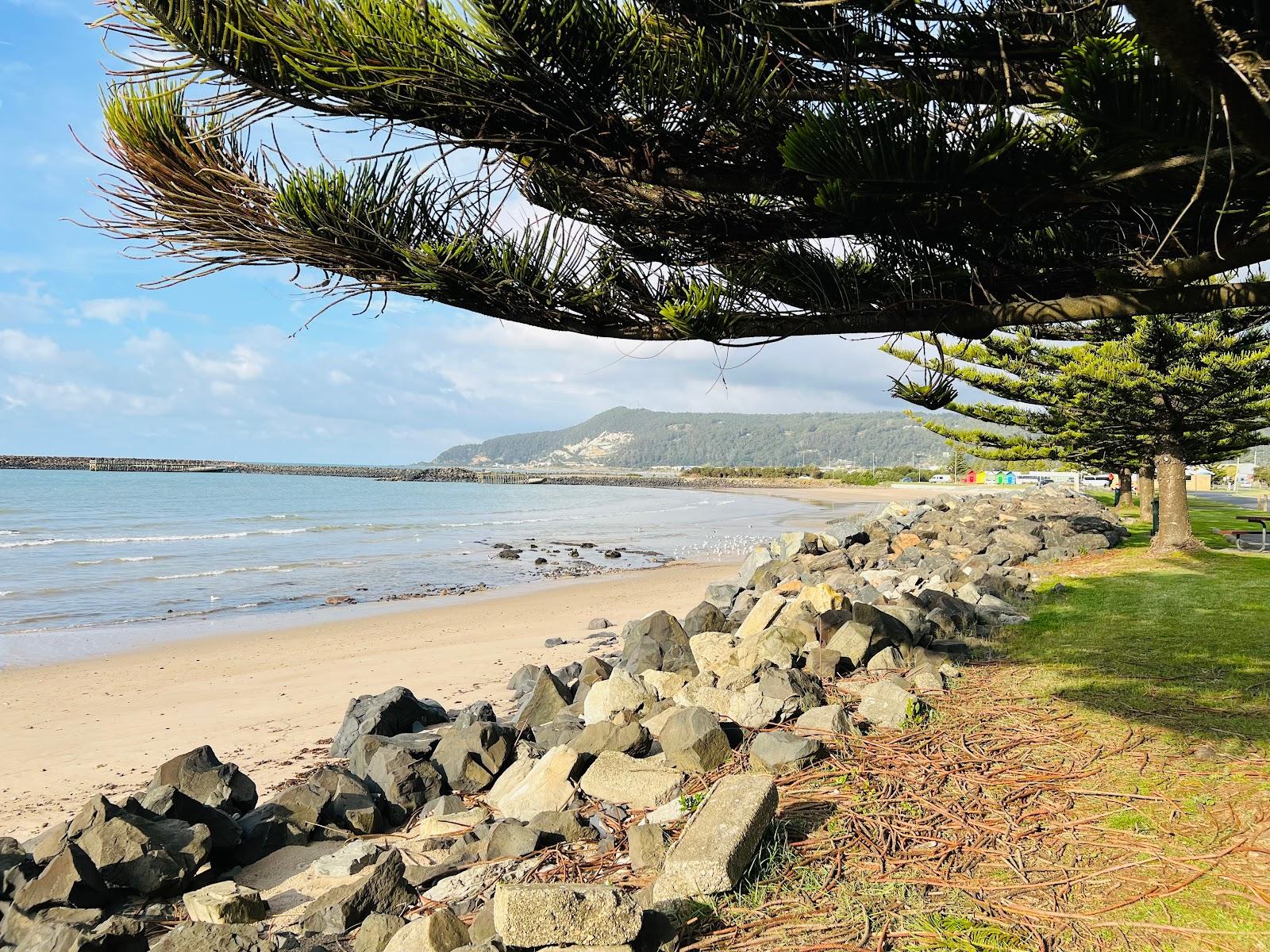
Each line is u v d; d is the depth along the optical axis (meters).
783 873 3.20
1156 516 15.65
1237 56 1.76
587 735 4.57
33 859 3.73
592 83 2.58
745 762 4.35
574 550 26.80
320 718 7.82
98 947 3.04
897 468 114.25
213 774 4.54
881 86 2.79
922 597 7.97
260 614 14.98
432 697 8.41
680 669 6.31
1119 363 11.80
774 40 2.71
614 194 3.31
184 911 3.56
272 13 2.42
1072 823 3.52
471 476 128.25
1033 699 5.23
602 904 2.65
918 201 2.72
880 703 4.96
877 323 3.22
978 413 17.05
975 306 3.12
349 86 2.41
